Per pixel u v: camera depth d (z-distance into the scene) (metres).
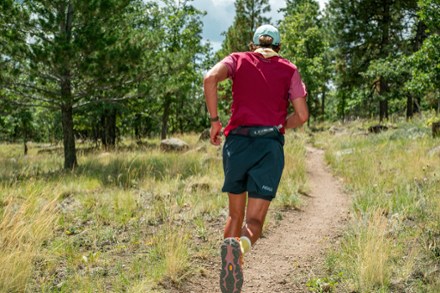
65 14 15.12
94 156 18.02
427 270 4.37
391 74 25.38
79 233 5.98
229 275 2.81
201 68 30.91
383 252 4.62
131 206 7.39
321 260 5.22
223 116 40.50
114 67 14.26
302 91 3.34
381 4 30.98
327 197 9.51
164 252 5.01
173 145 18.36
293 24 36.16
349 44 31.67
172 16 28.06
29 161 17.42
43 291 3.87
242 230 3.08
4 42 13.90
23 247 4.73
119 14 16.34
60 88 16.42
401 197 7.28
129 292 3.93
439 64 16.64
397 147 14.95
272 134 3.22
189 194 8.51
